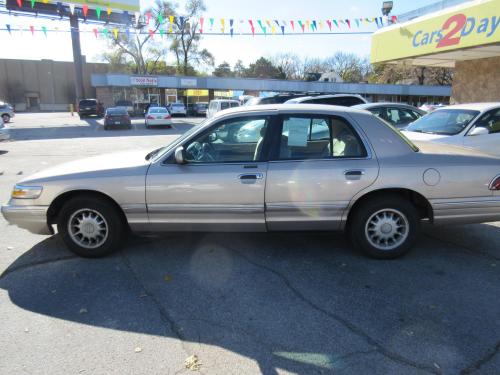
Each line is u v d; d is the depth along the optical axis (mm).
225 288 3770
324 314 3314
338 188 4129
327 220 4230
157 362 2734
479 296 3592
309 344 2924
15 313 3348
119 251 4652
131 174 4227
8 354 2822
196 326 3156
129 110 42906
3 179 8836
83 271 4145
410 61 14766
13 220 4379
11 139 18938
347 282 3871
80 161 4758
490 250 4668
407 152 4254
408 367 2678
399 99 51062
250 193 4148
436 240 4988
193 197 4188
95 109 39000
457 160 4227
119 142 17625
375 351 2842
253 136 4277
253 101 15180
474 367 2674
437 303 3475
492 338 2980
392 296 3600
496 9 9688
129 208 4254
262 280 3924
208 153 4301
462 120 7715
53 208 4387
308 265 4258
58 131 24219
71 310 3395
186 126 28828
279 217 4211
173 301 3537
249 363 2725
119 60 58531
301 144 4234
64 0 32906
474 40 10445
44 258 4477
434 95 50594
